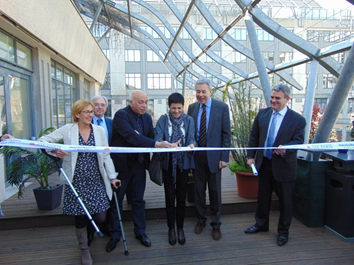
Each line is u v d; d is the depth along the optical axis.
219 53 18.80
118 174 2.48
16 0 3.25
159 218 3.21
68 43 5.75
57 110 6.22
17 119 4.26
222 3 10.73
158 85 24.75
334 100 2.79
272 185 2.72
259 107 4.02
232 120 4.02
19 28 3.76
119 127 2.39
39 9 3.94
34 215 2.93
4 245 2.56
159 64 24.50
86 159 2.10
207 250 2.47
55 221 2.97
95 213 2.10
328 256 2.36
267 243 2.60
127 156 2.47
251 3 3.85
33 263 2.27
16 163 2.98
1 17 3.27
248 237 2.72
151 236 2.75
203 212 2.80
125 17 9.53
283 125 2.52
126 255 2.38
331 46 3.50
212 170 2.61
